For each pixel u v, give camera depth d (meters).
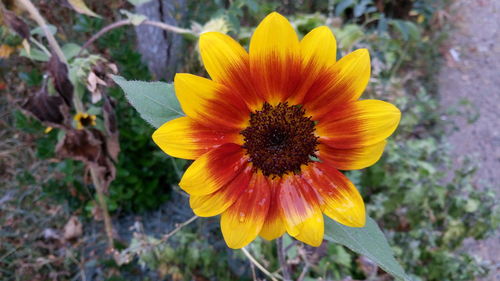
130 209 0.44
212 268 0.39
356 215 0.16
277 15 0.15
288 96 0.17
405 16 0.68
